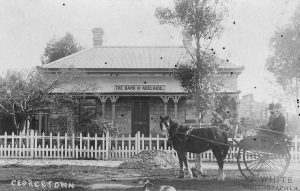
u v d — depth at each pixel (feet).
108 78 113.80
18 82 94.58
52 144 83.20
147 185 35.55
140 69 112.47
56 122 95.91
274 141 45.44
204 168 63.26
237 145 46.96
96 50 124.98
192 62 60.29
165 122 50.03
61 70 104.53
